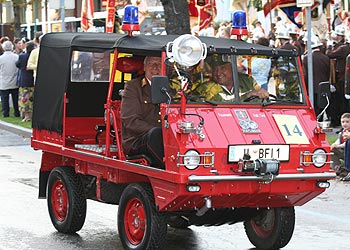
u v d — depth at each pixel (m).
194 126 11.57
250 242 13.46
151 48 12.10
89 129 14.77
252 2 29.98
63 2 28.33
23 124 31.36
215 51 12.16
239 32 13.32
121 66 12.98
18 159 24.12
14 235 14.05
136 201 12.34
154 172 11.57
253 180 11.48
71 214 13.94
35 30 44.09
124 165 12.21
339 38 26.48
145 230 12.02
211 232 14.45
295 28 28.05
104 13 36.09
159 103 11.55
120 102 13.02
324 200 17.45
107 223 15.12
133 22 12.74
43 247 13.20
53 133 14.48
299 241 13.78
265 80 12.49
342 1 32.19
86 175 14.03
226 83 12.24
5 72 33.62
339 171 19.52
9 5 49.25
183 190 11.20
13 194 18.00
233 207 11.98
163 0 24.58
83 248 13.13
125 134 12.47
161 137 11.82
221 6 32.59
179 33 24.53
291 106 12.55
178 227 14.62
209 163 11.32
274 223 12.81
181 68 11.92
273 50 12.55
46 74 14.66
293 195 12.01
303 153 11.95
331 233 14.44
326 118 26.27
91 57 14.48
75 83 14.51
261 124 12.01
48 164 14.98
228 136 11.59
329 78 25.86
